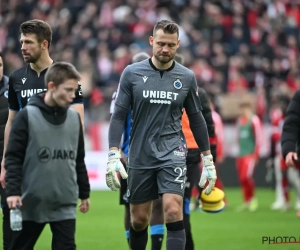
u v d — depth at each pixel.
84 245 24.44
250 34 66.25
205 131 18.25
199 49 61.97
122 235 27.19
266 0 70.62
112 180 17.59
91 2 68.12
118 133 17.89
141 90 17.66
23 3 68.50
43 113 15.09
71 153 15.35
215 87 56.12
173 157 17.50
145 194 17.78
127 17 66.06
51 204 15.18
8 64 60.03
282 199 38.22
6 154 15.02
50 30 17.80
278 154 37.97
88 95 57.03
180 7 68.00
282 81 60.59
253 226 29.98
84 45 63.03
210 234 27.34
